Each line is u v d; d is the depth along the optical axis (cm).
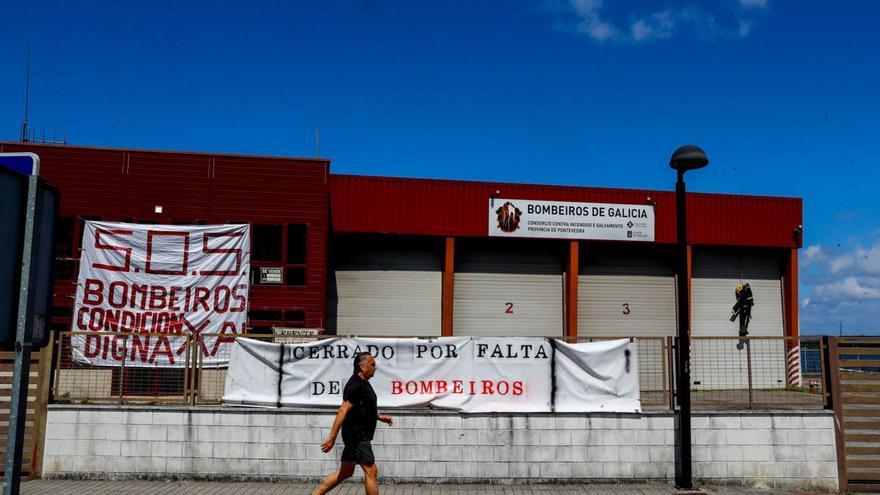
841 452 1064
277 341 1241
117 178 1628
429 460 1030
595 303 2109
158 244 1550
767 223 2164
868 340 1088
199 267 1560
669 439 1052
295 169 1698
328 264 1997
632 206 2089
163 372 1120
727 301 2170
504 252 2081
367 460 772
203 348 1127
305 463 1023
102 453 1020
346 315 1984
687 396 1015
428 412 1038
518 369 1062
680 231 1018
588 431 1047
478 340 1066
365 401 784
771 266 2212
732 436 1059
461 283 2053
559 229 2042
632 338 1079
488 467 1034
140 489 961
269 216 1672
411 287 2017
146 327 1520
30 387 1029
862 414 1075
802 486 1055
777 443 1061
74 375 1092
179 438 1024
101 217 1608
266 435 1027
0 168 357
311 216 1689
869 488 1060
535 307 2073
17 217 377
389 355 1061
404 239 2027
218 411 1030
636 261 2145
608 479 1040
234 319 1562
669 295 2148
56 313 1552
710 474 1053
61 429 1022
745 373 1119
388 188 1977
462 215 2005
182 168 1653
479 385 1058
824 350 1102
